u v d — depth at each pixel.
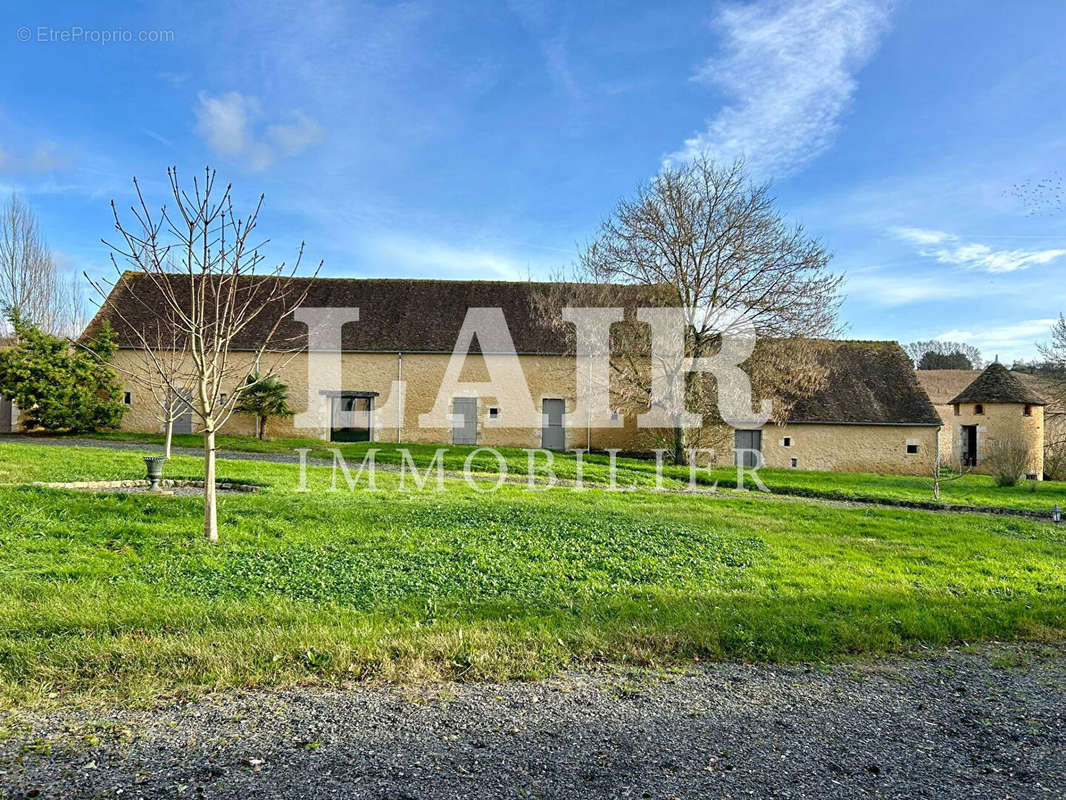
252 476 14.43
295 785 3.31
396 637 5.30
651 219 23.92
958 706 4.60
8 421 26.19
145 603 5.90
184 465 15.27
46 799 3.11
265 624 5.53
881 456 27.22
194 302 8.79
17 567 6.85
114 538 8.32
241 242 8.98
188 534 8.71
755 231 23.38
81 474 12.70
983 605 7.07
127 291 27.34
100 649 4.79
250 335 26.64
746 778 3.54
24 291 33.84
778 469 25.77
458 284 30.42
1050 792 3.48
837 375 28.69
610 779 3.48
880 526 12.24
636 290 24.84
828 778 3.57
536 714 4.23
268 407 25.53
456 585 7.05
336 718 4.06
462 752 3.71
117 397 25.41
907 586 7.76
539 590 7.05
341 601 6.35
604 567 8.17
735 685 4.84
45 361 23.66
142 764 3.46
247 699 4.27
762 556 9.12
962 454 31.59
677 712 4.35
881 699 4.69
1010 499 19.19
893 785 3.52
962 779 3.60
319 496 12.27
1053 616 6.76
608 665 5.12
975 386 30.83
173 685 4.41
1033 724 4.34
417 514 10.84
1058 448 32.09
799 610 6.54
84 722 3.90
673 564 8.49
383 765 3.54
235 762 3.52
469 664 4.94
